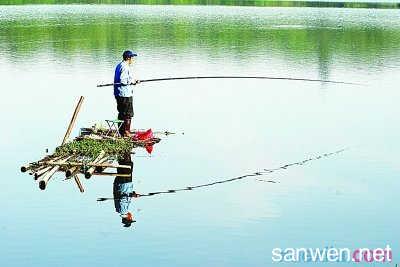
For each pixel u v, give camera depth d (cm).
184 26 8556
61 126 2956
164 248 1627
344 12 12012
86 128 2781
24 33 7338
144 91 3916
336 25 9156
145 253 1598
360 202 1966
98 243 1652
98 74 4488
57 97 3634
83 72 4581
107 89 3891
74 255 1584
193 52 5891
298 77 4531
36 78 4288
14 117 3127
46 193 2031
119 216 1836
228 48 6303
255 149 2594
